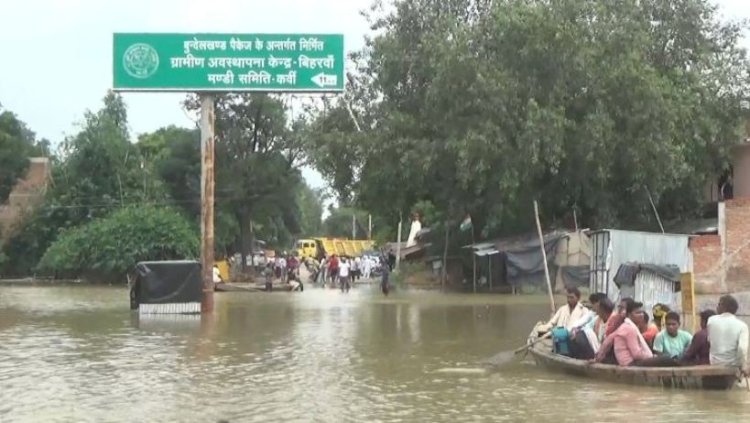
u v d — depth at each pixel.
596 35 36.41
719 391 12.64
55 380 14.17
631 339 13.87
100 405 11.98
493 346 18.95
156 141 80.19
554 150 34.66
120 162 64.94
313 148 42.75
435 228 48.78
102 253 54.38
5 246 64.62
